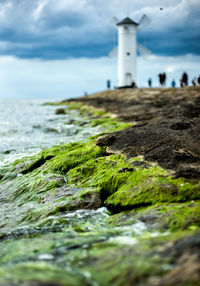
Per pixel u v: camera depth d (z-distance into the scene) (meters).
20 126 25.19
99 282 3.98
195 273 3.84
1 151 16.36
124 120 20.48
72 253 5.09
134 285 3.85
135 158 10.50
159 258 4.36
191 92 33.00
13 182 11.42
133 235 5.96
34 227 7.69
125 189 8.70
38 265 4.56
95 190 9.14
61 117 29.06
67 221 7.76
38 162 12.72
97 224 7.47
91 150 12.05
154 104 26.86
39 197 9.74
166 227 6.24
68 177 10.70
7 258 5.21
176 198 7.84
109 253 4.83
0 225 8.52
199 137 11.25
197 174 8.68
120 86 61.19
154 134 12.10
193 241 4.69
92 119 24.12
